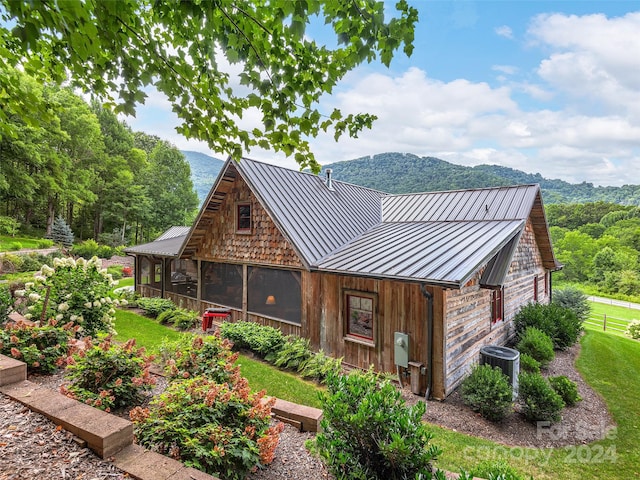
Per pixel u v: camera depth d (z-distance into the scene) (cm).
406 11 237
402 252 798
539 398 570
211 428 312
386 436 306
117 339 886
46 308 618
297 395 613
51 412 304
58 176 2666
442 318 645
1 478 231
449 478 337
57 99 2800
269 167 1086
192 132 324
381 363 735
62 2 170
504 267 788
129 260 2836
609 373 870
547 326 1006
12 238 2528
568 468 461
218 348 487
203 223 1169
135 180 3766
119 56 241
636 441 540
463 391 627
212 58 273
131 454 275
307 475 340
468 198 1131
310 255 852
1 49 294
